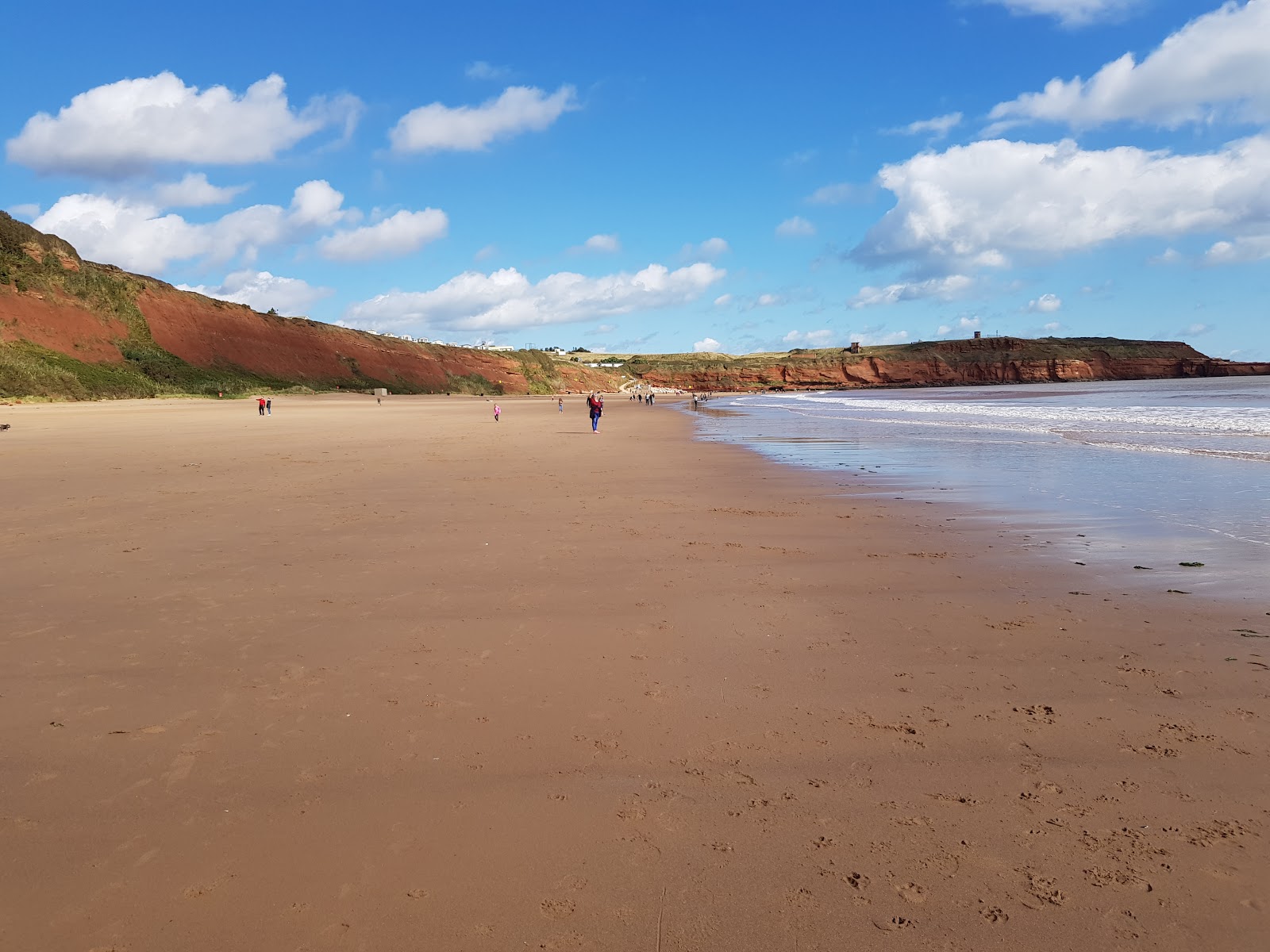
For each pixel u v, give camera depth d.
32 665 5.43
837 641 5.91
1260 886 2.97
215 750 4.14
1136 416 36.94
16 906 2.90
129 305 90.69
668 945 2.67
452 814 3.51
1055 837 3.31
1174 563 8.21
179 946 2.68
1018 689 4.93
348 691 4.95
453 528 10.62
